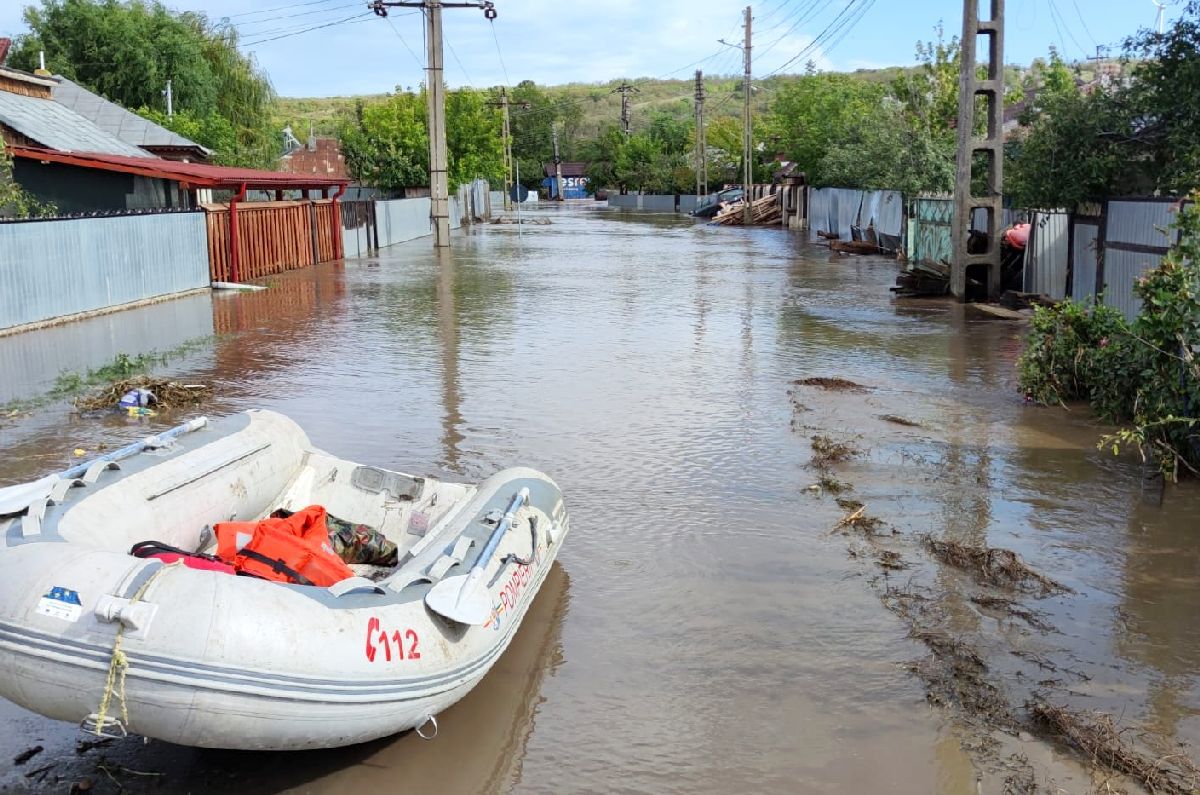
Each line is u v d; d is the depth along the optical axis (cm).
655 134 10600
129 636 371
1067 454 911
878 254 3334
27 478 822
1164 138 1593
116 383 1117
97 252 1795
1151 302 900
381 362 1344
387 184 4938
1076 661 532
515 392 1153
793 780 430
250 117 4681
